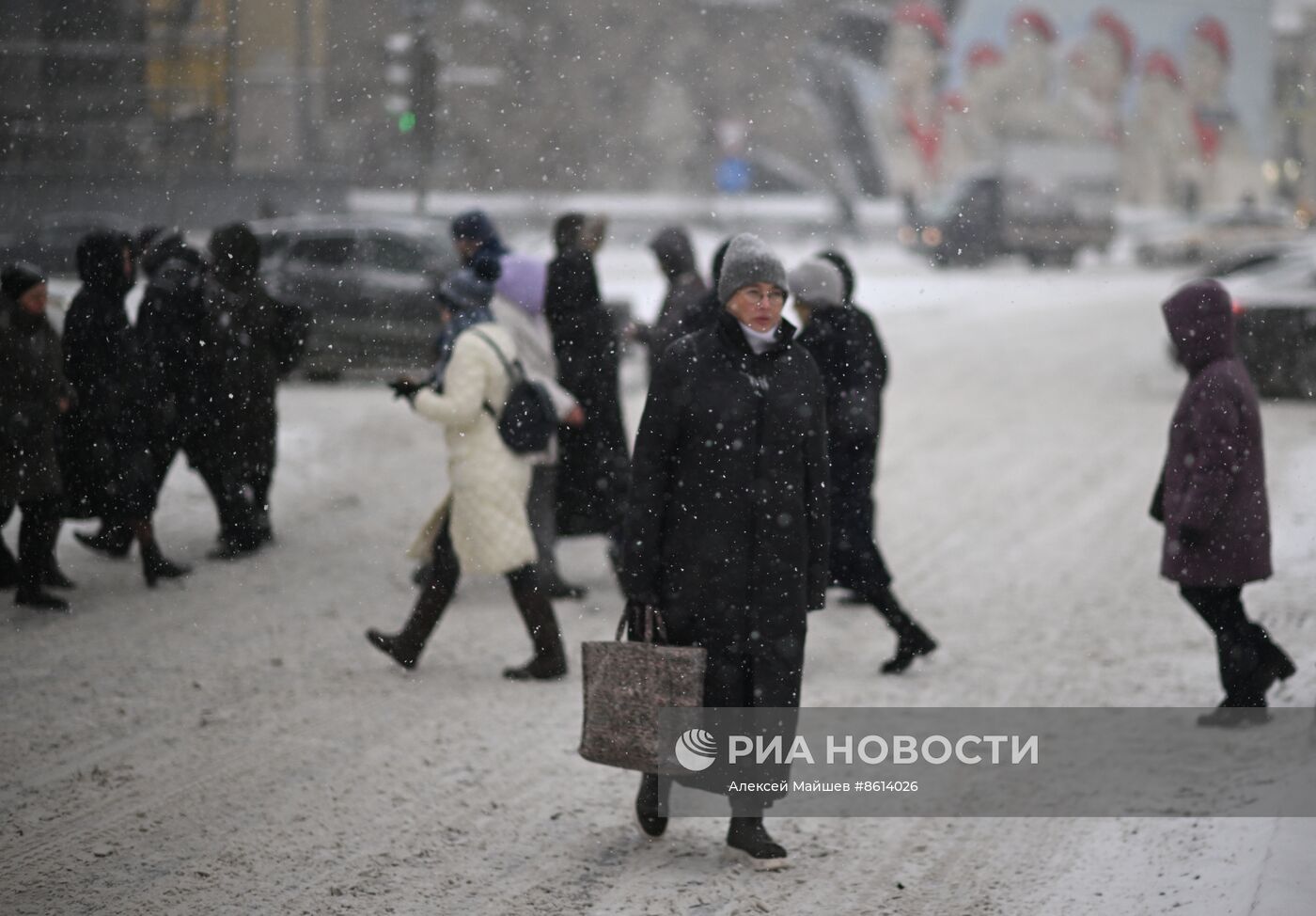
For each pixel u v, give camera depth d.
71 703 26.00
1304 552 37.44
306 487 46.38
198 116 122.19
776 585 18.59
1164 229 177.75
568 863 19.20
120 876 18.56
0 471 30.69
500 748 23.94
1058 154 172.12
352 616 32.44
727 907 17.78
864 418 27.39
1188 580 24.52
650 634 18.80
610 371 33.06
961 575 37.06
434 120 91.00
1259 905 16.48
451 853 19.50
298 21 131.12
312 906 17.69
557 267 32.22
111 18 116.81
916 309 121.50
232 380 36.22
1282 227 174.75
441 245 73.44
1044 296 134.12
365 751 23.62
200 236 111.75
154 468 34.59
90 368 33.16
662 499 18.67
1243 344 67.81
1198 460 24.16
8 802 21.20
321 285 70.94
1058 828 20.44
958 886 18.47
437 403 26.56
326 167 135.00
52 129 115.25
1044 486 49.22
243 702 26.22
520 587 27.53
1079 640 30.83
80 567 36.16
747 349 18.70
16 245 100.00
